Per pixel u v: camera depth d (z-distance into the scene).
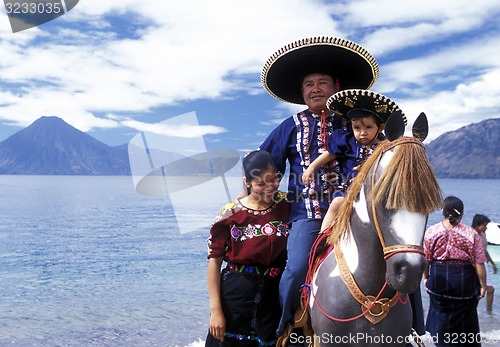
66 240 32.44
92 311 13.41
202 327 11.57
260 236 3.76
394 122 2.89
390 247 2.64
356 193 3.08
